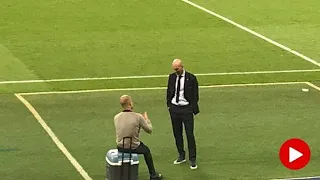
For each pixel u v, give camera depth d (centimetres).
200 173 1944
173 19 3406
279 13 3559
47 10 3462
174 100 1931
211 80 2700
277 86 2655
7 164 1955
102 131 2189
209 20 3416
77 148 2066
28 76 2666
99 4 3575
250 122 2295
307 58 2978
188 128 1934
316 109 2427
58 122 2245
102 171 1933
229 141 2147
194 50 3028
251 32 3278
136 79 2688
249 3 3694
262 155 2062
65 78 2664
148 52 2983
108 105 2411
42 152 2033
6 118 2261
